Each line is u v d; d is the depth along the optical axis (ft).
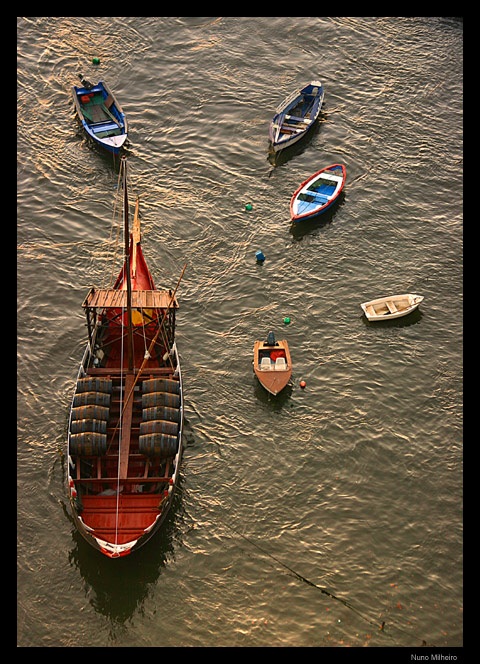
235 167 200.54
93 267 172.35
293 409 144.66
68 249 176.04
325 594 116.16
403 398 148.15
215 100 221.25
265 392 147.43
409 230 186.91
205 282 170.09
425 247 182.80
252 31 247.29
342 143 209.77
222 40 242.99
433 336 161.58
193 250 177.78
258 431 140.46
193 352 154.40
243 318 162.40
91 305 134.72
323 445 138.41
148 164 199.72
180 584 116.67
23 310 161.79
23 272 169.78
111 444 127.85
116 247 177.17
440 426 143.23
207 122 213.87
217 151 204.85
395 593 116.88
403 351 157.79
